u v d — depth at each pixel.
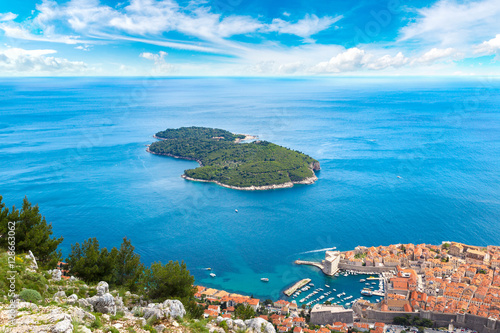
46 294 41.91
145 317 41.62
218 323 47.09
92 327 34.59
